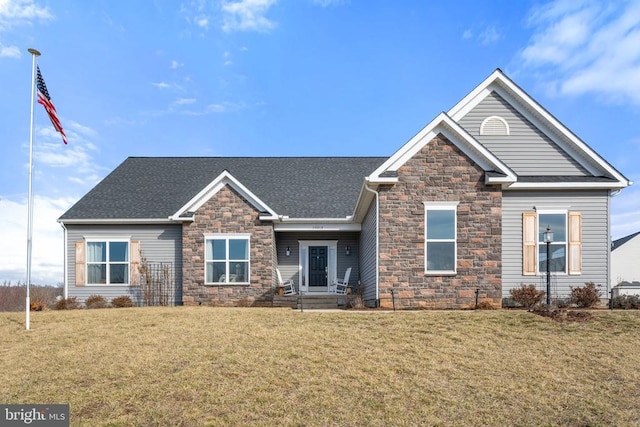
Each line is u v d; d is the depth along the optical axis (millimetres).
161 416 7340
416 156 15773
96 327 12664
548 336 11633
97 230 20859
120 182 23781
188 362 9578
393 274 15531
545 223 17281
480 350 10602
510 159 17703
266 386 8445
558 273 17078
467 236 15609
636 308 15656
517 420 7570
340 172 25125
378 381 8805
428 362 9820
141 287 20547
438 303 15445
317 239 22203
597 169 17578
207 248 19781
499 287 15469
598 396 8516
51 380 8797
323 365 9500
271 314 14039
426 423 7359
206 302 19594
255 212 19891
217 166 25719
